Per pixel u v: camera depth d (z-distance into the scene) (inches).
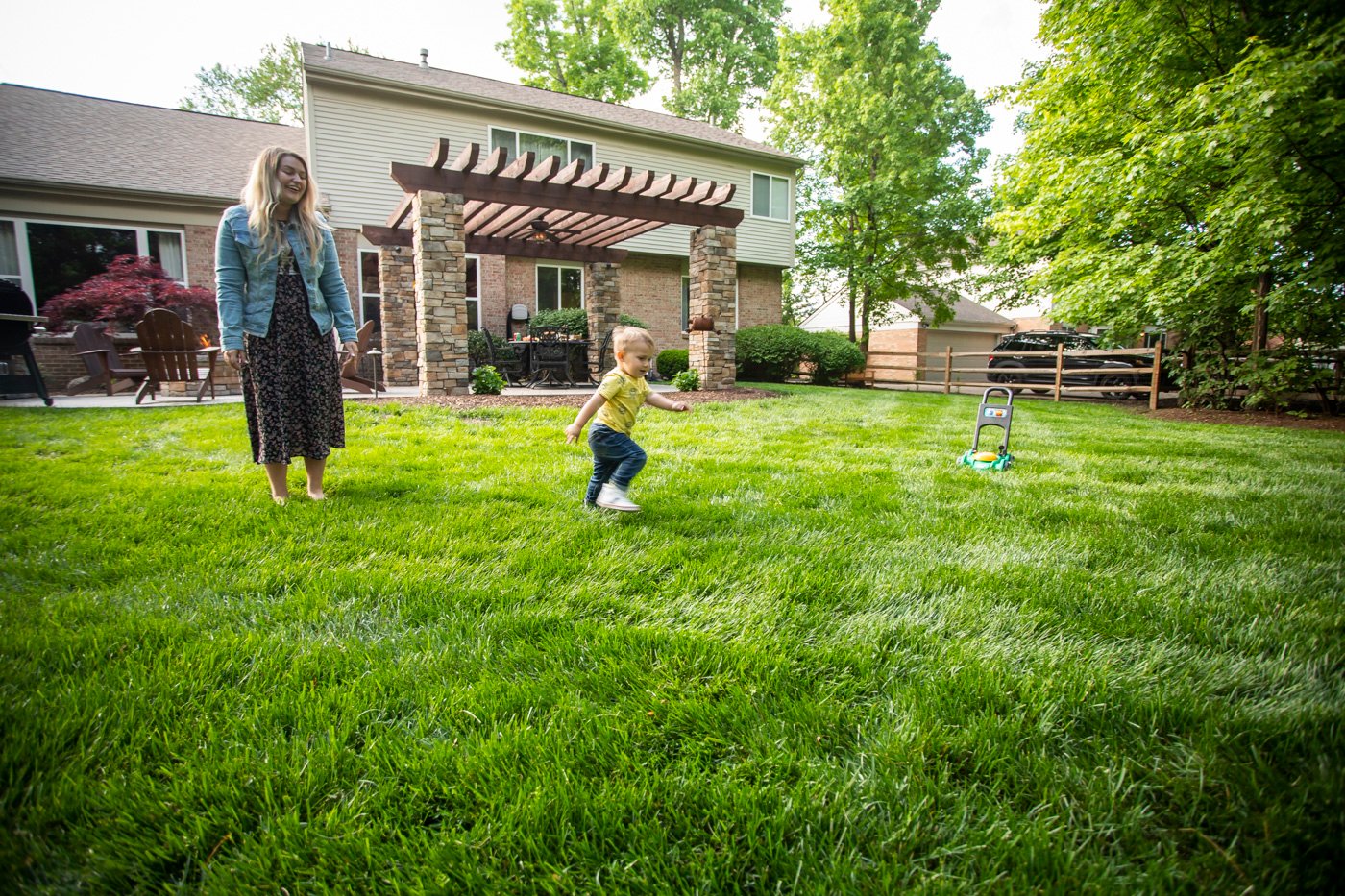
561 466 159.5
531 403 299.0
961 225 676.7
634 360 113.3
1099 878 36.1
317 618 70.2
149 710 51.9
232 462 160.4
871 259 729.0
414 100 503.5
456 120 524.1
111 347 351.6
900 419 288.2
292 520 107.5
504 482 140.6
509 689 55.7
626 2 925.8
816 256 750.5
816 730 50.8
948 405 379.6
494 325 553.9
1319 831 38.3
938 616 72.4
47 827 40.6
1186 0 324.2
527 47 956.6
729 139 687.7
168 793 43.0
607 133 590.2
